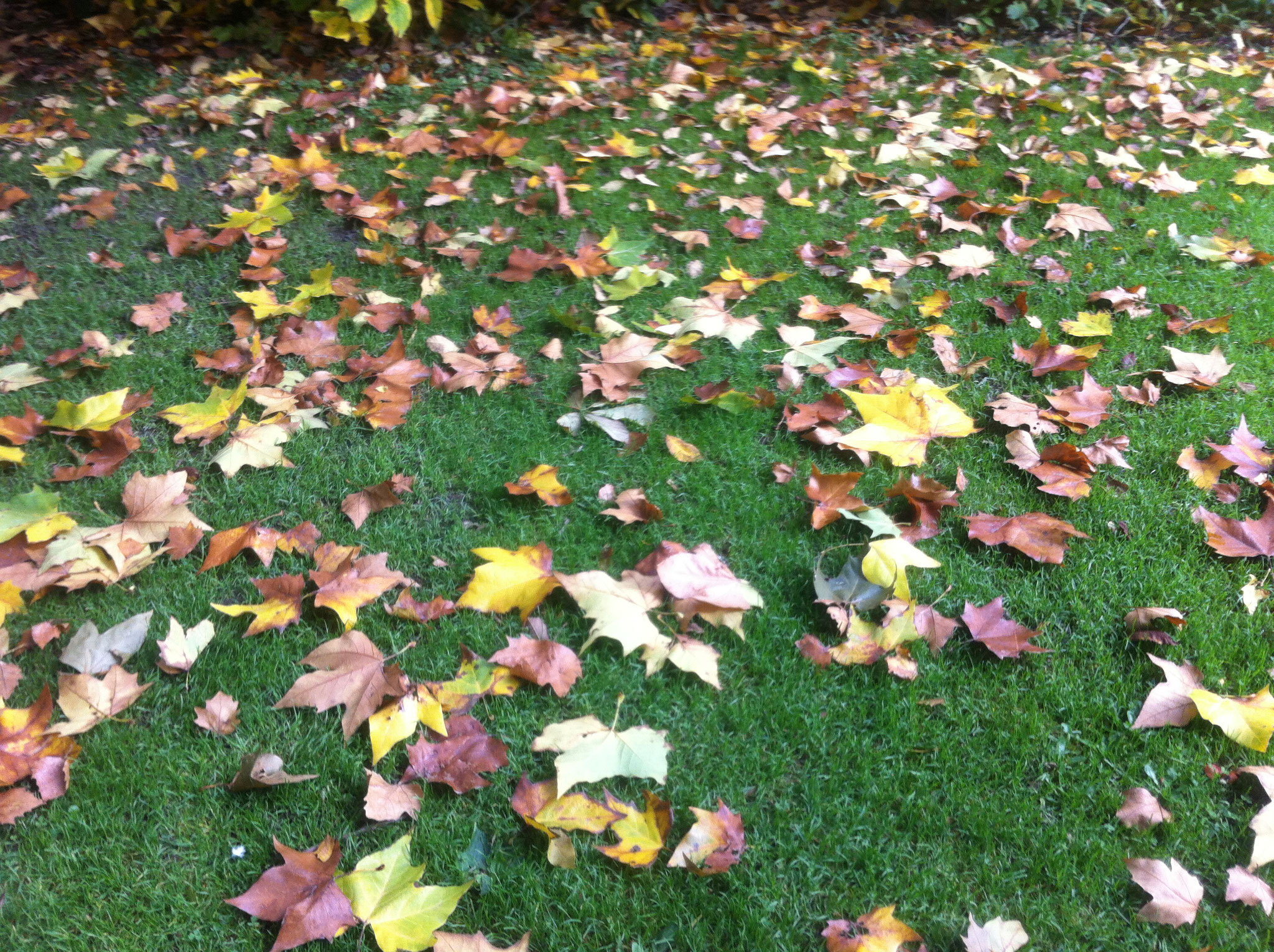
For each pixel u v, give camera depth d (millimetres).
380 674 1868
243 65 5062
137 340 3027
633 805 1707
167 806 1735
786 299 3195
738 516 2344
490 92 4551
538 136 4363
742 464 2502
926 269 3342
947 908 1582
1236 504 2334
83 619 2086
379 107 4609
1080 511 2326
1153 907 1534
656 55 5219
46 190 3914
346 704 1840
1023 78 4770
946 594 2117
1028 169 4012
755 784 1776
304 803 1734
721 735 1856
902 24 5676
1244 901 1549
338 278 3242
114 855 1658
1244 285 3197
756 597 2023
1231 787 1748
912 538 2250
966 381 2785
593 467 2508
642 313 3123
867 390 2682
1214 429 2566
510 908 1581
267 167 4059
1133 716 1865
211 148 4285
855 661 1959
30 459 2533
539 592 2043
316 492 2449
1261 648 1972
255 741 1844
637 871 1629
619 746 1752
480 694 1884
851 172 3932
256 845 1677
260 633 2039
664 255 3459
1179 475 2424
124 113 4609
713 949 1531
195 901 1598
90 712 1852
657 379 2832
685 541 2279
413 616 2053
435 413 2707
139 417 2707
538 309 3162
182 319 3139
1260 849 1604
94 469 2465
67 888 1612
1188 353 2799
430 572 2213
